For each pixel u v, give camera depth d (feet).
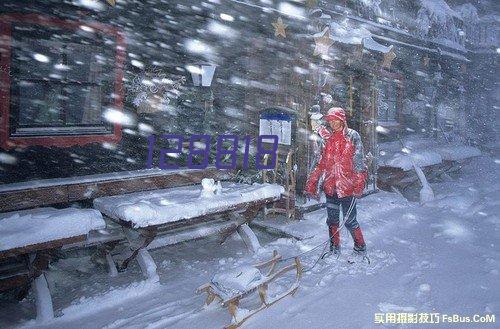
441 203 24.81
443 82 44.24
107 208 14.19
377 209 23.30
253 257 16.90
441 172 32.60
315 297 12.78
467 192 27.71
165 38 19.49
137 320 11.75
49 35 15.55
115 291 13.23
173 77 20.01
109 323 11.60
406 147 32.14
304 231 18.74
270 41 22.65
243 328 11.02
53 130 16.14
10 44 14.61
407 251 16.94
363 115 27.07
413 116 39.17
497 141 53.36
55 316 11.94
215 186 16.05
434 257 16.15
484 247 17.19
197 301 12.91
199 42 21.04
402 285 13.56
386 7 35.50
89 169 17.34
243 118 23.58
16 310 12.60
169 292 13.70
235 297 10.71
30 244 10.99
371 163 26.86
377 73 26.30
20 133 15.28
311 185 16.43
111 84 17.57
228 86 22.80
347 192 15.34
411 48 36.68
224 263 16.28
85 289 13.94
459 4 53.78
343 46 23.11
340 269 14.99
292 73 21.58
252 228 20.72
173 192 17.01
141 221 13.04
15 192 14.05
